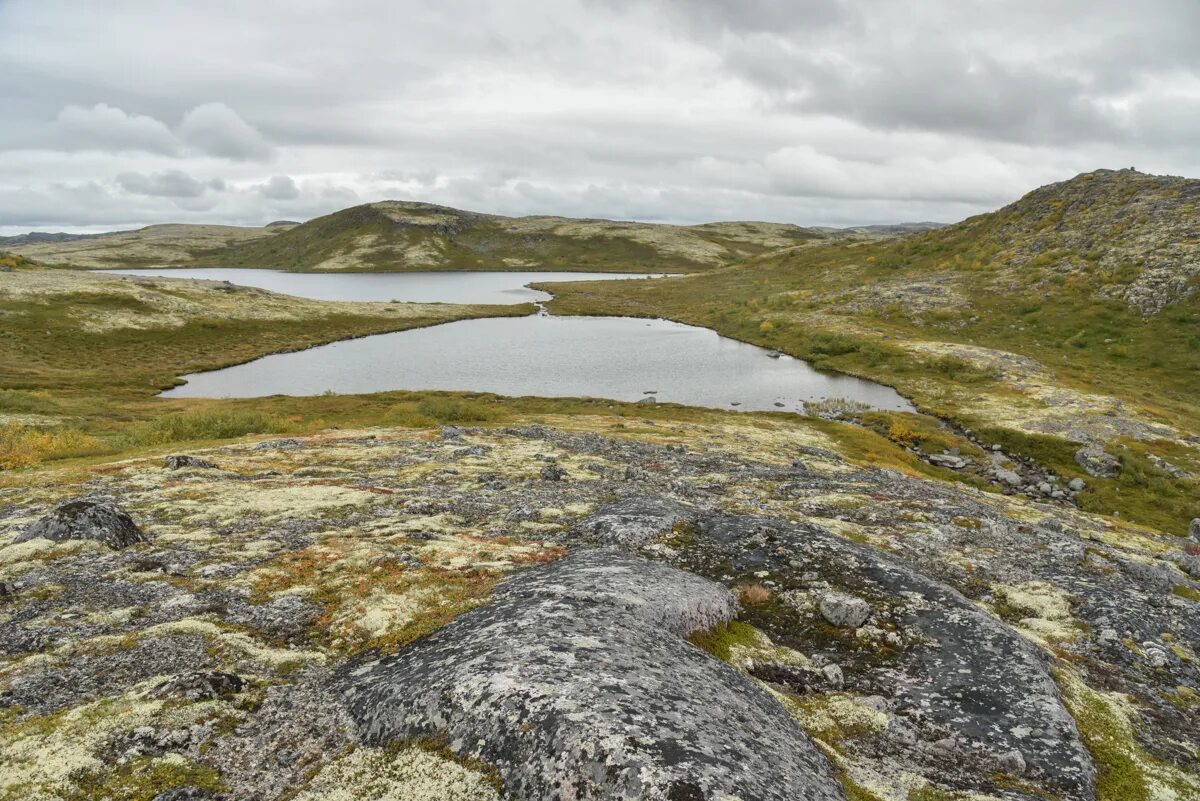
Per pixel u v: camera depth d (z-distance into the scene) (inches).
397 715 399.2
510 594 609.3
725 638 617.0
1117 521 1743.4
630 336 6067.9
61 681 474.6
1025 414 3117.6
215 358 4938.5
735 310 6870.1
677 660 470.0
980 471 2556.6
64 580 675.4
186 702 432.1
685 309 7544.3
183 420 2105.1
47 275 6491.1
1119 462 2488.9
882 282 6752.0
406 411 2714.1
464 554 771.4
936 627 658.8
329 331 6200.8
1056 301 5054.1
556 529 942.4
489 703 378.3
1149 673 666.8
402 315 7209.6
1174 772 488.4
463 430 2012.8
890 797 399.5
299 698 454.3
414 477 1306.6
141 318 5570.9
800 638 665.6
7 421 2292.1
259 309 6584.6
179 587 661.9
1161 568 1034.7
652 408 3390.7
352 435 1932.8
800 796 339.6
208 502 1016.2
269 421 2282.2
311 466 1413.6
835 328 5408.5
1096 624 762.2
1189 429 2824.8
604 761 323.6
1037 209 7121.1
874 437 2837.1
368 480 1266.0
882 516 1179.3
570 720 350.9
